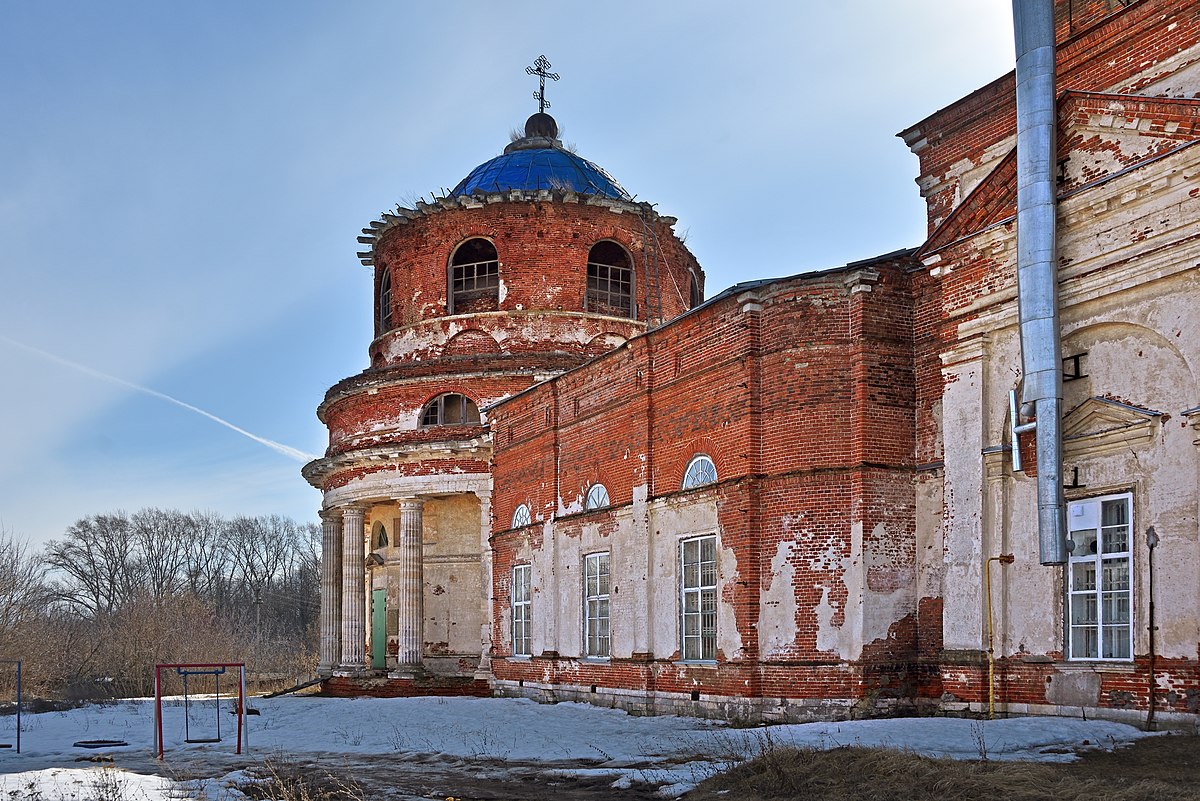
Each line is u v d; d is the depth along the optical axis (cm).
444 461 3641
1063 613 1733
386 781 1565
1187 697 1531
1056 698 1725
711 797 1310
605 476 2769
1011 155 1875
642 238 3981
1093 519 1697
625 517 2650
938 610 2022
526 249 3841
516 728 2205
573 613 2875
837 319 2138
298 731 2367
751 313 2222
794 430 2138
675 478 2469
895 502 2078
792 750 1424
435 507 3834
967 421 1916
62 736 2394
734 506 2223
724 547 2252
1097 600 1683
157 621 5572
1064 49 1934
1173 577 1566
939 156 2258
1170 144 1625
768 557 2156
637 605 2545
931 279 2106
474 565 3741
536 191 3831
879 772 1287
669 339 2520
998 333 1886
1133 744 1455
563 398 3025
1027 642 1784
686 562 2422
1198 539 1531
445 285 3875
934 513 2050
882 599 2042
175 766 1792
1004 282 1869
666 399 2527
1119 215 1675
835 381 2117
